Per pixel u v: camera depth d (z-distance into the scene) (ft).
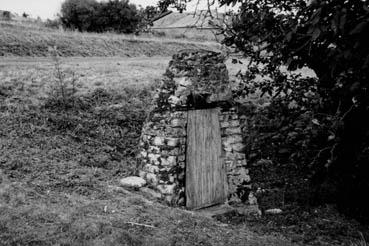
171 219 25.68
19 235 19.71
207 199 31.94
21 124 36.94
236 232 26.03
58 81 48.47
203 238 23.30
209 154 32.22
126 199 27.50
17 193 24.73
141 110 45.80
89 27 116.47
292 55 21.99
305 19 21.36
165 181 29.78
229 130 33.42
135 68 65.16
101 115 42.98
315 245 26.18
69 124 39.34
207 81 32.09
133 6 119.34
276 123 36.17
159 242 21.53
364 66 17.16
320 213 33.22
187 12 33.58
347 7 17.40
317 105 29.66
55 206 23.95
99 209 24.68
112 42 95.45
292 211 33.06
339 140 27.73
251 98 56.75
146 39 107.14
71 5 116.26
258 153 42.86
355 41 17.69
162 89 31.71
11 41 76.18
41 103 41.83
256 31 28.63
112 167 34.55
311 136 31.48
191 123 31.24
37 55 74.54
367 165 31.65
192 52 31.65
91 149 36.86
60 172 30.30
